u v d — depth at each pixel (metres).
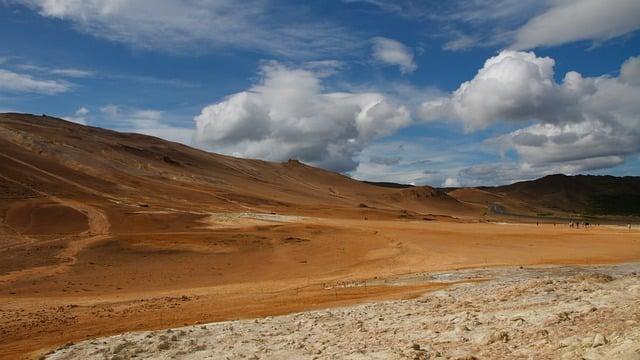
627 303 12.59
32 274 39.31
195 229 68.25
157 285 36.53
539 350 9.59
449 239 56.28
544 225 87.00
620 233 60.84
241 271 42.28
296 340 14.17
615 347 8.30
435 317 15.45
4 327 20.39
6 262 43.50
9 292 33.16
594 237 56.22
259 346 13.83
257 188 167.50
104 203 87.50
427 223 80.88
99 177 117.00
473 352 10.28
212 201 113.62
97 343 15.55
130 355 13.92
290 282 35.19
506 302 16.36
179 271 42.09
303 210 112.50
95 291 34.00
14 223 68.00
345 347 12.58
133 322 20.61
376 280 32.41
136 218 74.69
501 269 33.22
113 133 190.50
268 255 49.62
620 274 27.75
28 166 104.06
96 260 45.44
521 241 53.69
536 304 15.07
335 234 63.19
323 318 17.70
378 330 14.47
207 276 40.16
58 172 107.81
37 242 55.16
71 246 50.75
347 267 41.88
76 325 20.36
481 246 50.06
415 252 46.91
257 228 68.38
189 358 13.23
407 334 13.35
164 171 144.25
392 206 199.38
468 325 13.19
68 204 81.19
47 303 28.14
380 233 62.16
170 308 24.19
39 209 75.00
